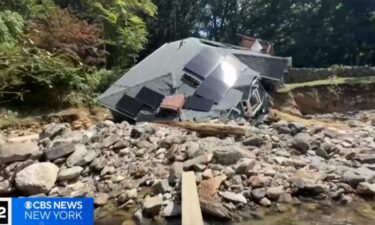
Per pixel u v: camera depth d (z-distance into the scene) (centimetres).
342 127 864
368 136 705
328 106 1467
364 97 1487
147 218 417
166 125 740
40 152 538
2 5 1119
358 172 496
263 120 1001
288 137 632
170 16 2627
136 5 1700
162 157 555
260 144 598
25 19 1148
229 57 1062
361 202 442
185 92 905
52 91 918
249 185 466
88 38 1193
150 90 928
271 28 2841
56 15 1156
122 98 927
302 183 460
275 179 479
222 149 529
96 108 999
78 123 883
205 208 410
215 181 459
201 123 709
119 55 1538
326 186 466
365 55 2391
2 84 845
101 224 410
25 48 922
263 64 1229
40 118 842
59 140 579
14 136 716
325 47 2414
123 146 589
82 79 1036
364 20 2272
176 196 445
